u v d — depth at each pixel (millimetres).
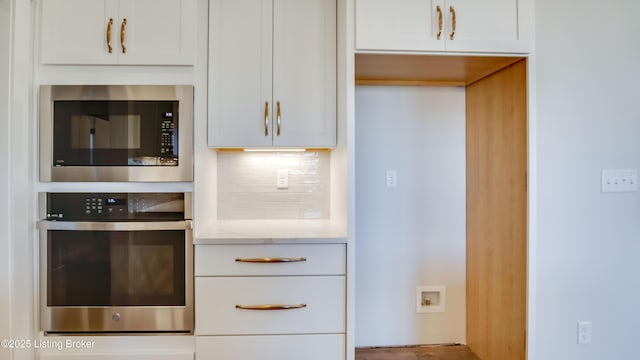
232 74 1855
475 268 2264
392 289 2367
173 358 1688
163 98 1698
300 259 1673
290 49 1882
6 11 1557
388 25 1669
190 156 1700
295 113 1886
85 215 1700
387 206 2348
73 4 1702
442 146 2363
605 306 2041
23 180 1623
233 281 1666
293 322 1677
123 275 1700
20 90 1608
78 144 1694
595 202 2025
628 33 2025
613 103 2023
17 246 1601
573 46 2006
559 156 2008
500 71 1967
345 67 1712
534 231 1728
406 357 2277
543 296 2023
